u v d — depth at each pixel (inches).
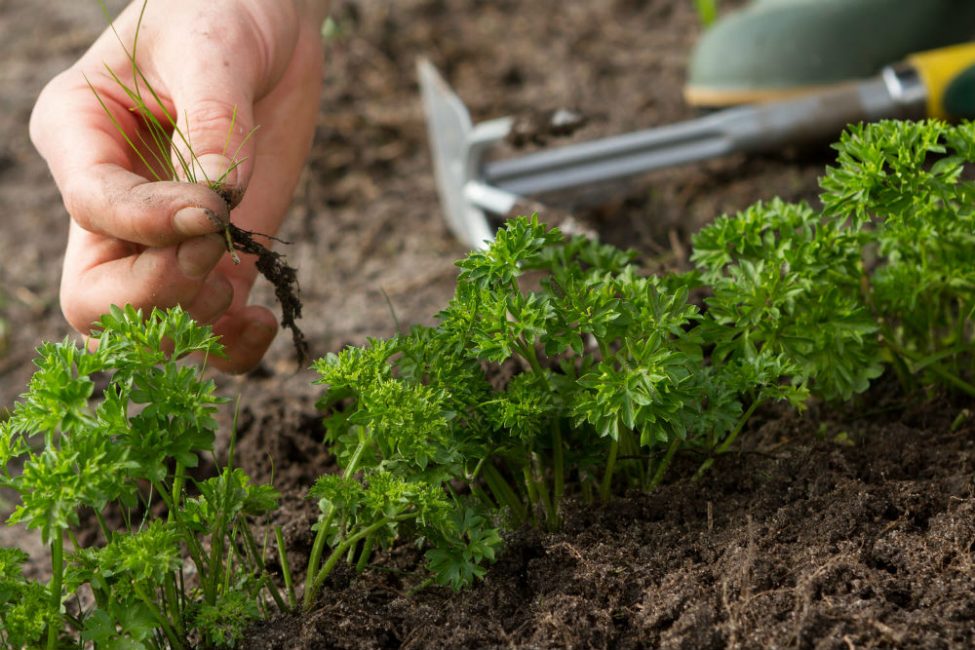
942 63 39.7
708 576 29.7
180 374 29.0
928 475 31.3
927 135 30.5
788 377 33.6
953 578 29.2
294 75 32.9
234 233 30.2
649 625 29.2
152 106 31.6
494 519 30.9
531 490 31.0
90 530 34.2
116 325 29.0
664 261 39.1
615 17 60.6
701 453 31.4
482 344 29.8
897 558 29.6
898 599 29.1
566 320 30.0
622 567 30.0
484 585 30.1
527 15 61.2
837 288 31.5
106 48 31.4
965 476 30.7
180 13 31.0
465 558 29.7
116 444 28.6
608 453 31.2
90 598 32.7
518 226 30.0
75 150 30.1
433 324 39.1
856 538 29.9
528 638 29.4
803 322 31.4
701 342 30.7
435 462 30.0
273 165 33.0
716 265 32.0
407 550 31.2
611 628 29.2
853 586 29.2
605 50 56.9
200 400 28.9
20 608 28.4
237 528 31.3
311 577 30.0
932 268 32.3
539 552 30.6
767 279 31.3
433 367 30.2
